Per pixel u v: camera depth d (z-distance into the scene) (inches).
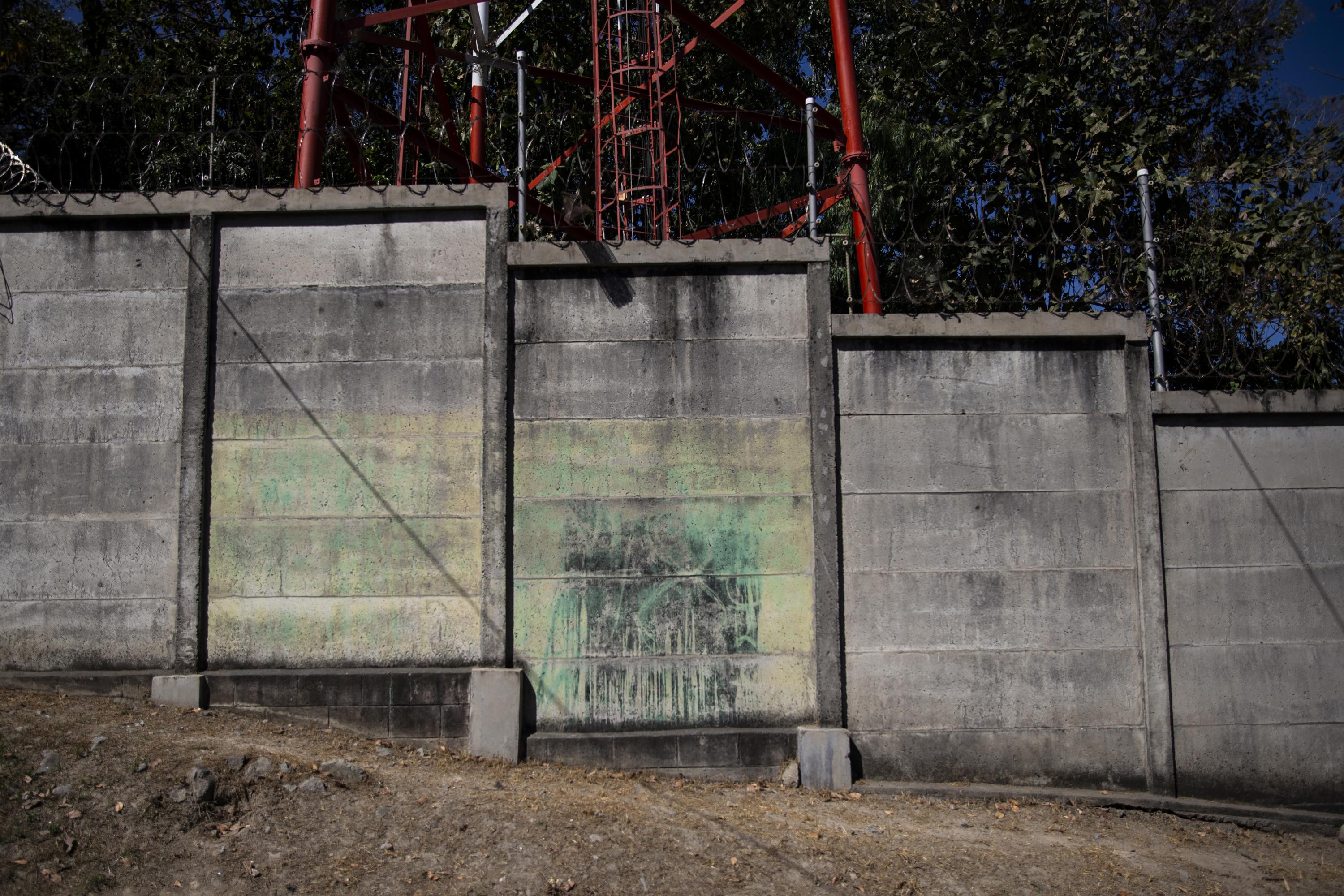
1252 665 260.2
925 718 253.4
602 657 250.4
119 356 255.6
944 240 362.0
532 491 253.3
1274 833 250.1
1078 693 256.2
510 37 557.6
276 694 244.7
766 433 256.1
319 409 253.9
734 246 258.1
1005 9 495.8
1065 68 472.1
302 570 250.2
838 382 260.5
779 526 254.1
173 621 249.1
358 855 195.8
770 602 252.5
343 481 252.2
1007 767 253.8
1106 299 272.5
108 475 252.2
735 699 250.5
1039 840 228.7
